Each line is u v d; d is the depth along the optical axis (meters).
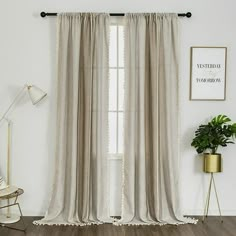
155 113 4.33
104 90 4.35
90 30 4.34
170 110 4.38
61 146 4.33
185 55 4.51
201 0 4.48
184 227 4.16
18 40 4.45
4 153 4.50
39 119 4.49
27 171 4.51
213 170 4.25
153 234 3.93
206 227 4.16
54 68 4.47
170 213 4.39
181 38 4.50
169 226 4.20
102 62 4.34
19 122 4.49
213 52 4.51
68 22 4.34
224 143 4.25
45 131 4.50
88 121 4.31
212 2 4.48
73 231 4.01
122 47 4.61
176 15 4.38
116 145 4.65
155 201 4.31
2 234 3.90
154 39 4.35
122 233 3.95
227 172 4.59
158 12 4.47
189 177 4.56
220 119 4.36
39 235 3.88
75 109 4.31
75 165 4.31
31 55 4.46
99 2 4.46
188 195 4.57
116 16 4.47
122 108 4.64
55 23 4.45
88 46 4.33
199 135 4.27
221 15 4.50
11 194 4.04
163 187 4.39
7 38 4.45
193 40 4.50
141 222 4.30
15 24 4.44
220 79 4.54
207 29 4.50
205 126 4.29
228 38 4.52
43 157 4.51
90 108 4.33
